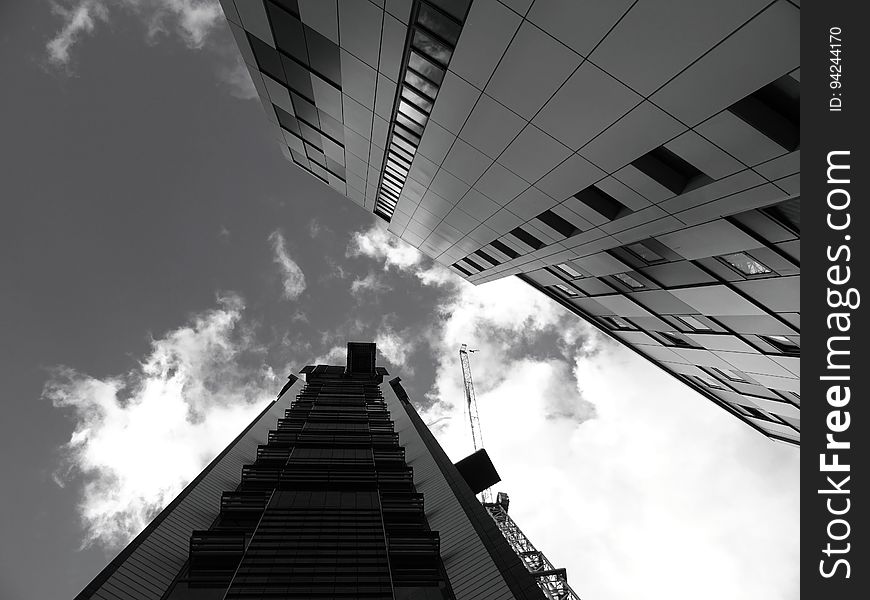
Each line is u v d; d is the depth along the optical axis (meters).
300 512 17.81
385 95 15.72
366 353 54.78
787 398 27.42
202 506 19.22
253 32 16.53
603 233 17.92
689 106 9.31
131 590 13.73
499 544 16.23
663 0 7.30
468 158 16.81
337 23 13.00
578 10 8.21
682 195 12.68
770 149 9.52
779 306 16.36
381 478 22.80
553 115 11.65
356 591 12.75
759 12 6.90
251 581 13.02
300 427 31.05
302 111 21.67
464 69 11.69
